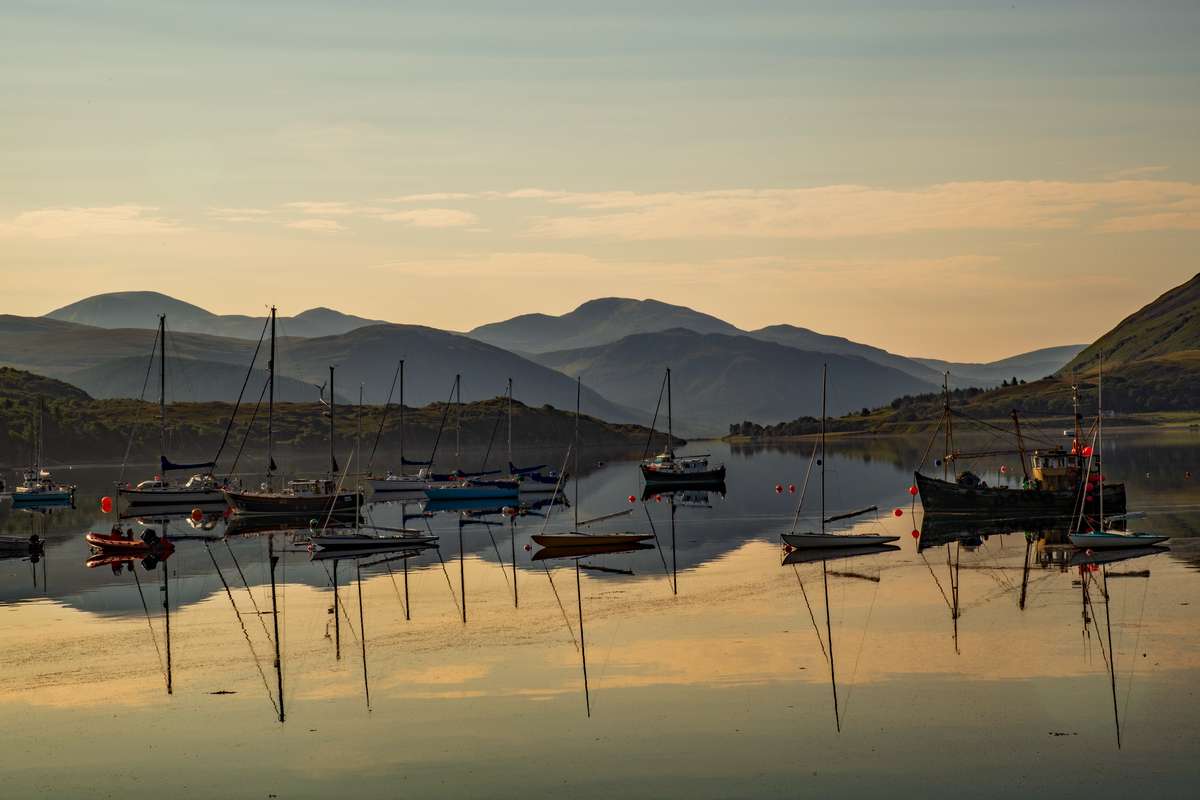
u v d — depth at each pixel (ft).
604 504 463.01
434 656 176.55
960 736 135.13
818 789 120.88
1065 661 164.96
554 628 194.59
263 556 297.94
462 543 322.34
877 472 639.35
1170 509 364.58
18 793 124.47
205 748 136.36
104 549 297.33
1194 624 185.47
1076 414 361.71
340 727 142.82
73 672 170.91
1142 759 126.93
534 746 134.51
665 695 152.66
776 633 186.50
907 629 187.52
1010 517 350.23
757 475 634.02
